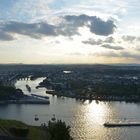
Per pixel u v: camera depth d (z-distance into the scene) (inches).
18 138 7057.1
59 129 7367.1
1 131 7391.7
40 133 7800.2
